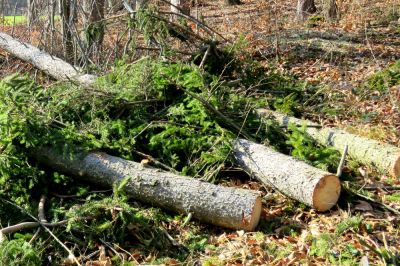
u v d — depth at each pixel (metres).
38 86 5.68
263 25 11.32
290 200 4.35
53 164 4.55
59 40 8.27
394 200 4.27
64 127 4.91
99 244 3.87
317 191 4.06
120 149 4.70
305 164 4.31
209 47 6.68
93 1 7.56
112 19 7.16
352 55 8.91
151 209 4.19
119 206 3.91
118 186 4.25
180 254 3.79
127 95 5.25
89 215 3.92
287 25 11.83
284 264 3.47
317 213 4.14
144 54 7.38
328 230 3.87
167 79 5.41
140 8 6.74
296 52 9.20
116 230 3.90
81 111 5.18
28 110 4.69
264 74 7.00
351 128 5.55
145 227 3.93
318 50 9.27
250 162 4.55
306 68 8.41
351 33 10.48
